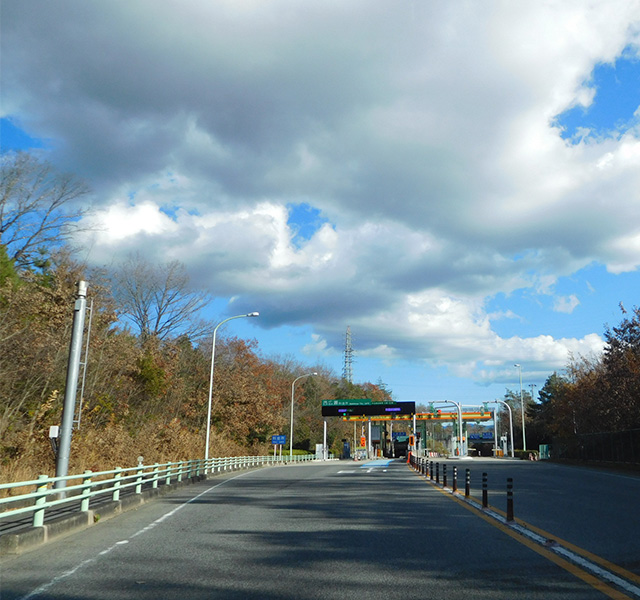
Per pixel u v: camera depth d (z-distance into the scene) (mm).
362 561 9273
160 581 8000
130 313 55156
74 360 17500
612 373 42531
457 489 23125
